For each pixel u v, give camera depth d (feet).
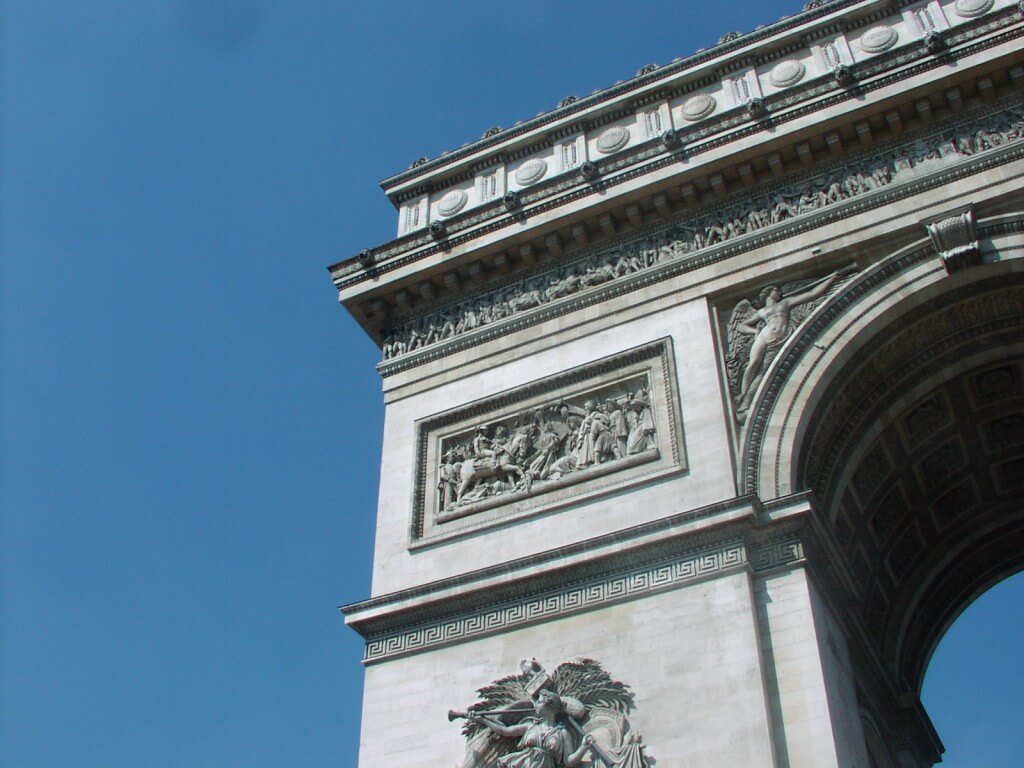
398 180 193.26
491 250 171.32
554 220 167.32
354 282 179.73
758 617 125.70
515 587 139.23
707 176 161.58
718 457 138.21
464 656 137.59
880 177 153.17
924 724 176.24
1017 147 145.48
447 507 154.10
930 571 183.21
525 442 154.20
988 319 148.25
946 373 154.10
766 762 114.32
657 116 177.58
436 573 147.23
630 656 127.85
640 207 164.96
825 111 156.76
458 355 168.45
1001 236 141.18
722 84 175.52
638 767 119.55
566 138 184.03
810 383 141.49
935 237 142.51
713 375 145.48
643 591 131.75
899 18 168.55
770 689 120.67
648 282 159.12
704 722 119.75
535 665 131.23
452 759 130.31
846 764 116.47
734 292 153.58
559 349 159.94
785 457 136.98
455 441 161.27
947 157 150.30
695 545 131.64
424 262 175.83
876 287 145.18
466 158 189.06
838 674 126.72
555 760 121.70
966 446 167.12
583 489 145.07
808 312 147.23
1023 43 148.87
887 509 168.25
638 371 151.64
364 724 137.90
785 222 154.51
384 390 171.12
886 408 154.61
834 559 135.64
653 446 144.15
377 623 145.79
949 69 151.74
